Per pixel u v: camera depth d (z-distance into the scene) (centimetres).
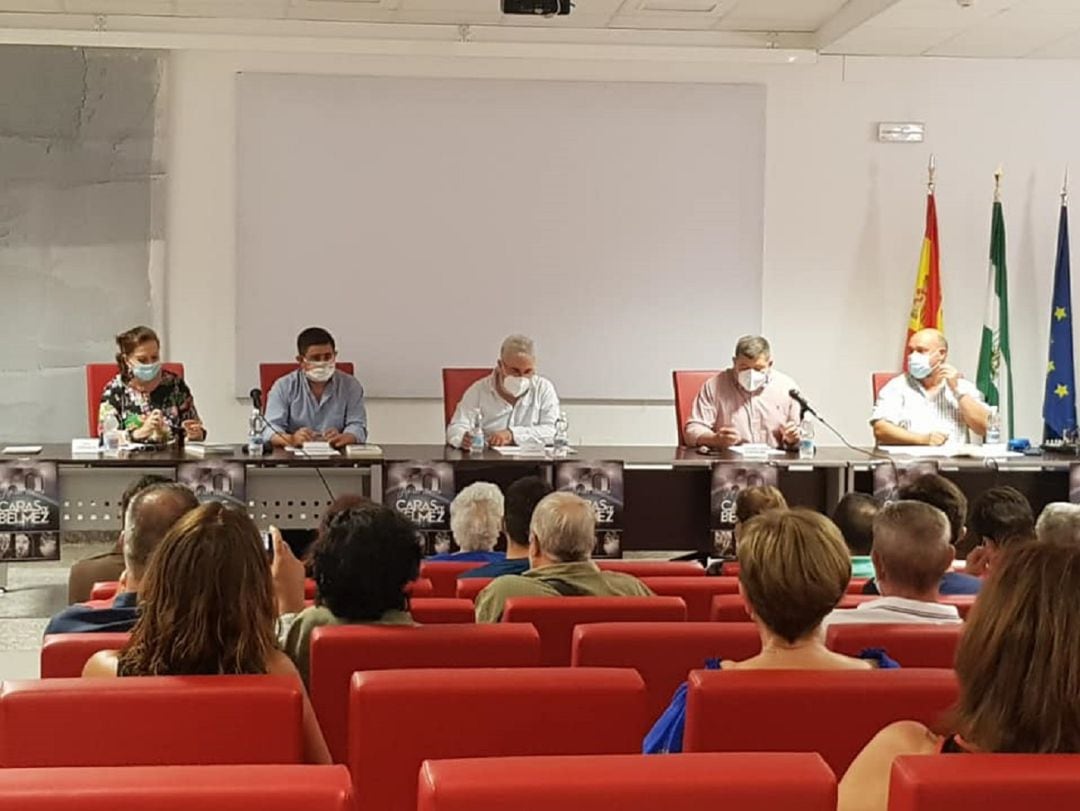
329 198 730
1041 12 624
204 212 725
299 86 725
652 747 196
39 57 702
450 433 608
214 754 174
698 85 743
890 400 632
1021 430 767
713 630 223
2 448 653
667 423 758
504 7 604
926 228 746
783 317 758
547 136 739
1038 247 760
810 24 717
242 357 732
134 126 712
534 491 355
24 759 171
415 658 217
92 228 714
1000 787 120
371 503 249
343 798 119
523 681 179
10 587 617
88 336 718
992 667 133
